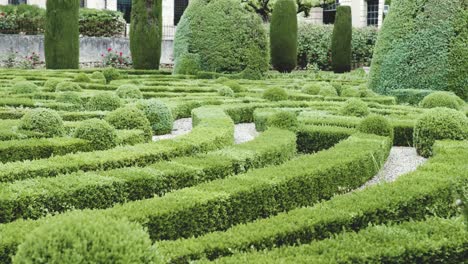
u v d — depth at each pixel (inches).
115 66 1178.6
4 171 224.4
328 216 185.0
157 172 232.2
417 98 573.0
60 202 199.5
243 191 213.2
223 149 287.0
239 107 492.7
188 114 502.6
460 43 587.5
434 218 190.1
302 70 1338.6
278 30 1112.8
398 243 166.6
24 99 461.7
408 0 622.2
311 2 1397.6
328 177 256.4
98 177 218.2
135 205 189.6
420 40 604.4
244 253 156.2
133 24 997.2
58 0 936.3
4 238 154.2
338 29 1232.2
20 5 1228.5
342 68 1241.4
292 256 152.7
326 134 372.2
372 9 1596.9
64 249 111.9
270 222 180.1
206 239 165.3
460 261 170.2
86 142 293.1
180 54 917.2
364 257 156.6
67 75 773.3
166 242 162.6
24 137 302.0
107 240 114.9
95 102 443.2
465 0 592.4
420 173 245.3
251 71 903.1
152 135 371.2
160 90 631.8
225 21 903.7
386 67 627.8
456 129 344.8
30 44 1106.1
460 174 241.4
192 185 241.3
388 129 357.4
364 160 288.2
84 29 1268.5
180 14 1727.4
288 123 374.9
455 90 588.4
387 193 211.8
